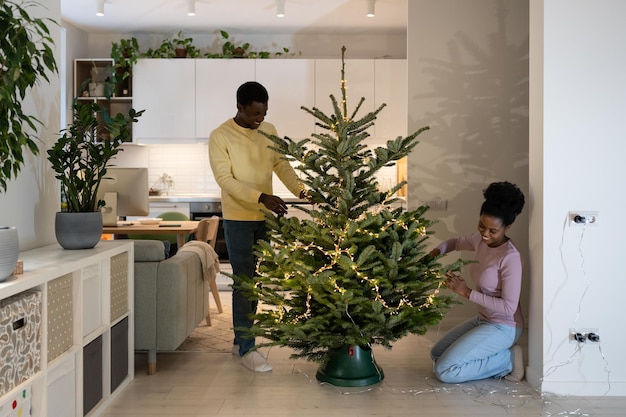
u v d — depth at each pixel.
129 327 3.33
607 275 3.15
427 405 3.01
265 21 6.66
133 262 3.35
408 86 4.52
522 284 4.49
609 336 3.15
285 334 3.04
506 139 4.51
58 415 2.47
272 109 6.99
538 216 3.21
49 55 2.21
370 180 3.26
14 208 2.89
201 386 3.29
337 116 3.10
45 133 3.25
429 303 3.15
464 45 4.50
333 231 3.01
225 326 4.66
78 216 2.95
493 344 3.30
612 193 3.14
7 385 2.06
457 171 4.52
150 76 6.93
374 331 3.12
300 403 3.04
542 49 3.15
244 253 3.65
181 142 6.99
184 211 6.82
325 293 3.09
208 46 7.26
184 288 3.59
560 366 3.17
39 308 2.28
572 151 3.14
